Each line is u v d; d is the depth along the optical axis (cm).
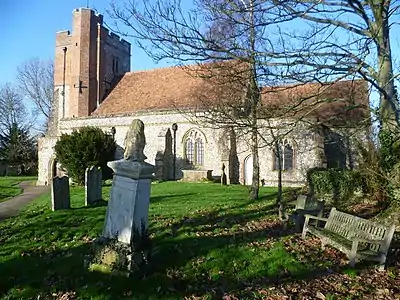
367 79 863
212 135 2997
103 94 3912
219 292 523
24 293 518
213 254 677
